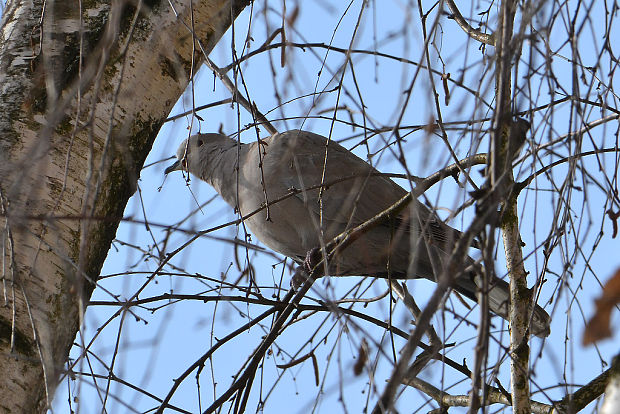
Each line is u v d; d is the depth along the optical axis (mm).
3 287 6891
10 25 8258
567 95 6234
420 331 4598
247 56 6918
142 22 8375
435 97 6066
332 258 8117
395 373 4539
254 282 8016
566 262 6000
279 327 8078
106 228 7883
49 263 7148
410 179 5500
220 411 7648
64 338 7070
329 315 8047
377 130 6598
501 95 5172
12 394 6707
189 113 6930
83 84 5777
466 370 8859
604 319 4156
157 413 7426
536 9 5348
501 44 5527
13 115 7605
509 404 8305
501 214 5508
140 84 8234
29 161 5289
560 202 6070
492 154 5152
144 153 8297
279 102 6336
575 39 5863
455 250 4859
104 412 6164
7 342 6785
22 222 6258
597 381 8219
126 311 6738
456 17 7723
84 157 7656
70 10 8172
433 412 9211
